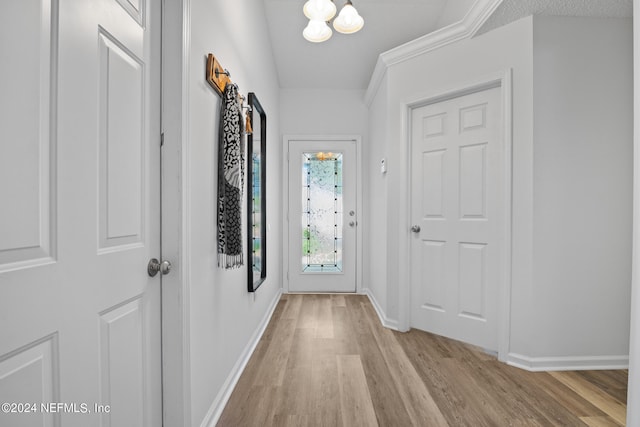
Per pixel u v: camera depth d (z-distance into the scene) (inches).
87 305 33.0
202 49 56.0
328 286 161.8
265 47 121.3
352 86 160.9
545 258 81.6
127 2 39.7
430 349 93.7
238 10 80.4
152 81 45.5
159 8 47.3
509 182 84.5
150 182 45.1
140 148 42.8
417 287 109.4
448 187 101.6
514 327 84.4
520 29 83.5
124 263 39.2
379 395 69.5
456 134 99.7
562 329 81.9
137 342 42.4
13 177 25.5
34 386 27.3
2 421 24.7
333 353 91.0
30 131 26.9
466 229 97.5
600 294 82.1
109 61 36.4
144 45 43.5
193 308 52.1
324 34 91.6
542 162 81.4
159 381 47.4
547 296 81.7
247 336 88.3
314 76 155.3
